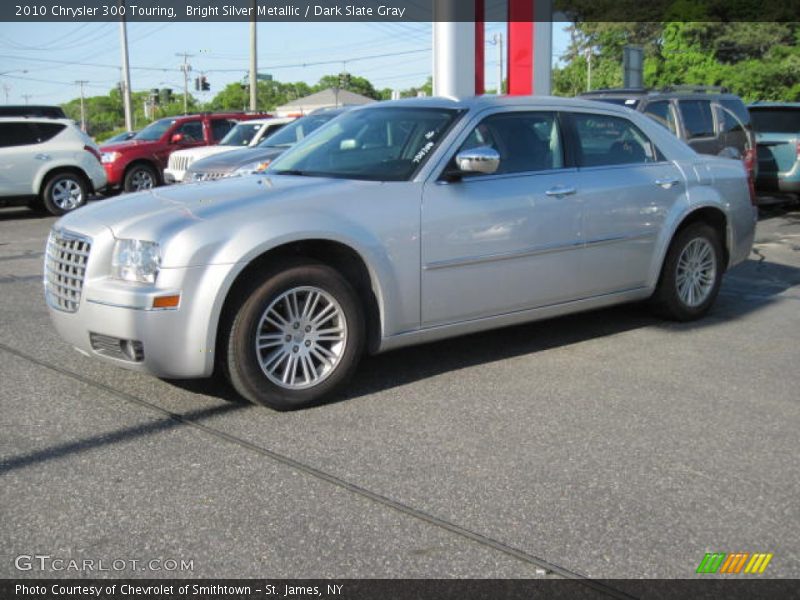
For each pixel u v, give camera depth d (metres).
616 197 5.97
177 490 3.75
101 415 4.66
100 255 4.55
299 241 4.71
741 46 36.38
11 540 3.32
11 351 5.92
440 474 3.93
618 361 5.74
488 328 5.52
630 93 12.14
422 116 5.57
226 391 5.06
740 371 5.52
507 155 5.55
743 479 3.89
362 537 3.36
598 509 3.60
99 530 3.41
